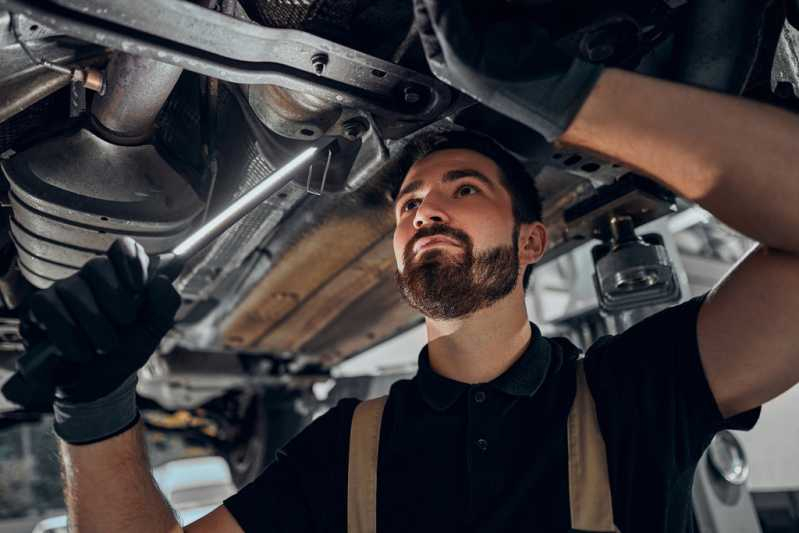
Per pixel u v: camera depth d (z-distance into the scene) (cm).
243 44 118
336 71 131
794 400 485
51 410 102
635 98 83
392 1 134
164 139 172
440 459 111
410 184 135
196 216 184
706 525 250
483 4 105
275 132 157
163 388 436
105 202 165
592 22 122
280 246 253
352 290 298
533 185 146
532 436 110
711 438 110
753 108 84
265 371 428
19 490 499
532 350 119
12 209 184
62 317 84
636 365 113
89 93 168
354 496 113
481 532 102
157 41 112
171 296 91
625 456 107
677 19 129
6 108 142
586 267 337
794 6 129
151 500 111
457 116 148
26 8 101
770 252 102
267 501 121
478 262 119
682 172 85
